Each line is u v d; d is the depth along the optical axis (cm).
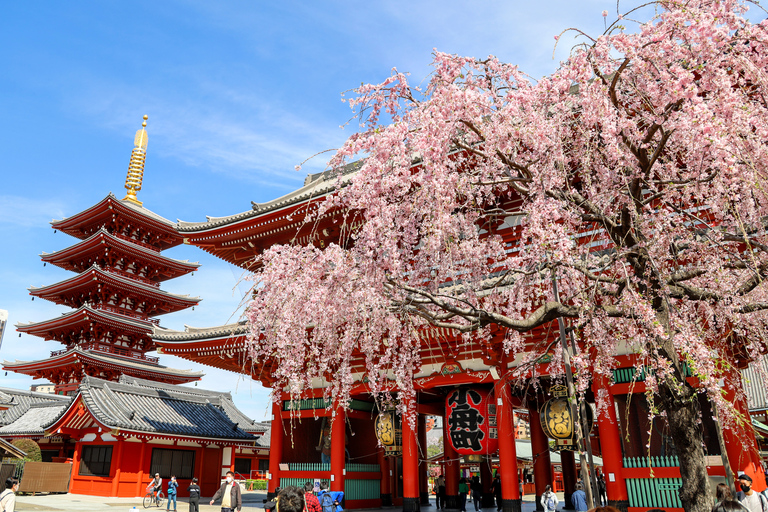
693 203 829
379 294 791
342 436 1830
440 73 788
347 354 955
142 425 2564
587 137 726
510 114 741
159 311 5294
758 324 766
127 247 4728
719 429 679
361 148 745
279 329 881
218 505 2347
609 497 1287
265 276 869
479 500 2216
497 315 750
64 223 5031
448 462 2034
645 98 725
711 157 654
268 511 1052
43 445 3522
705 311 802
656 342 710
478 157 873
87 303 4778
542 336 1407
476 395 1525
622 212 754
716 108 618
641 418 1389
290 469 1933
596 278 727
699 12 630
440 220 704
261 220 1952
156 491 2284
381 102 821
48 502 2267
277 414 1991
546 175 732
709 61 648
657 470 1252
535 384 1391
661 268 754
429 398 2005
